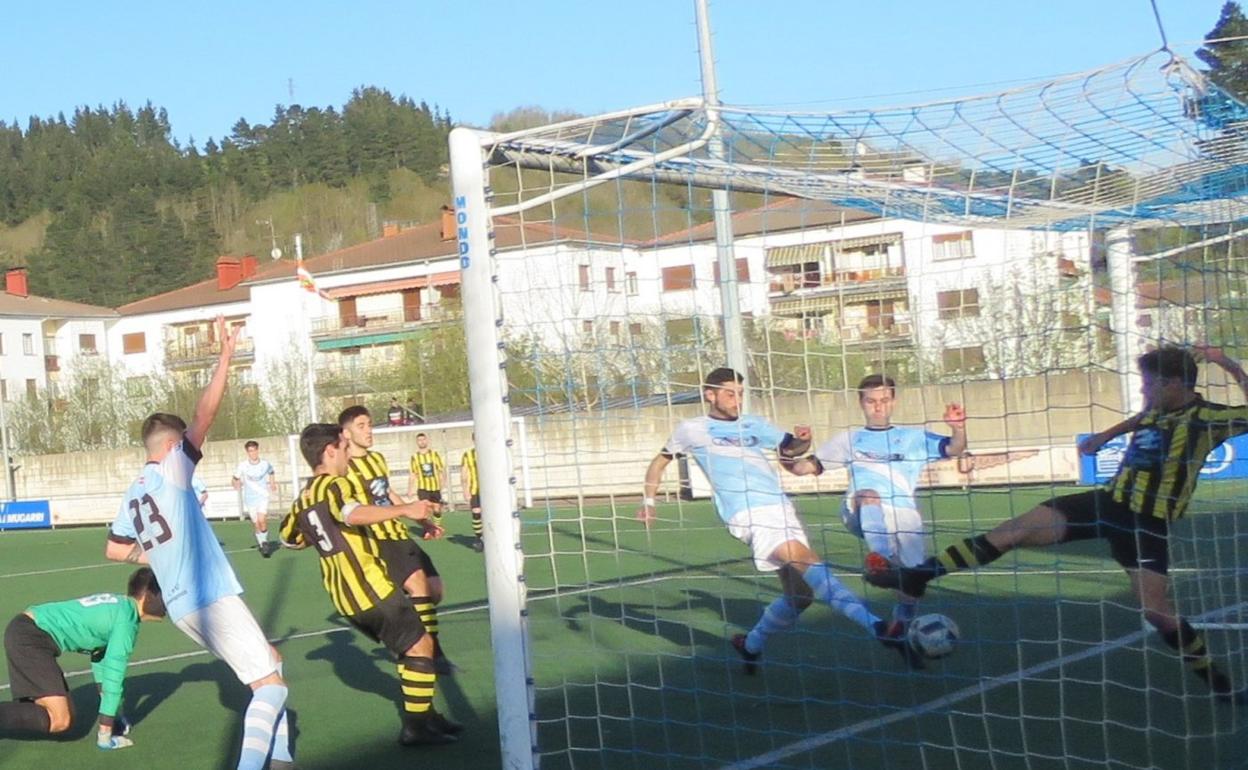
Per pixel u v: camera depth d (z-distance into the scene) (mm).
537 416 6512
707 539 14609
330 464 6473
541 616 9773
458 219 5336
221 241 105125
